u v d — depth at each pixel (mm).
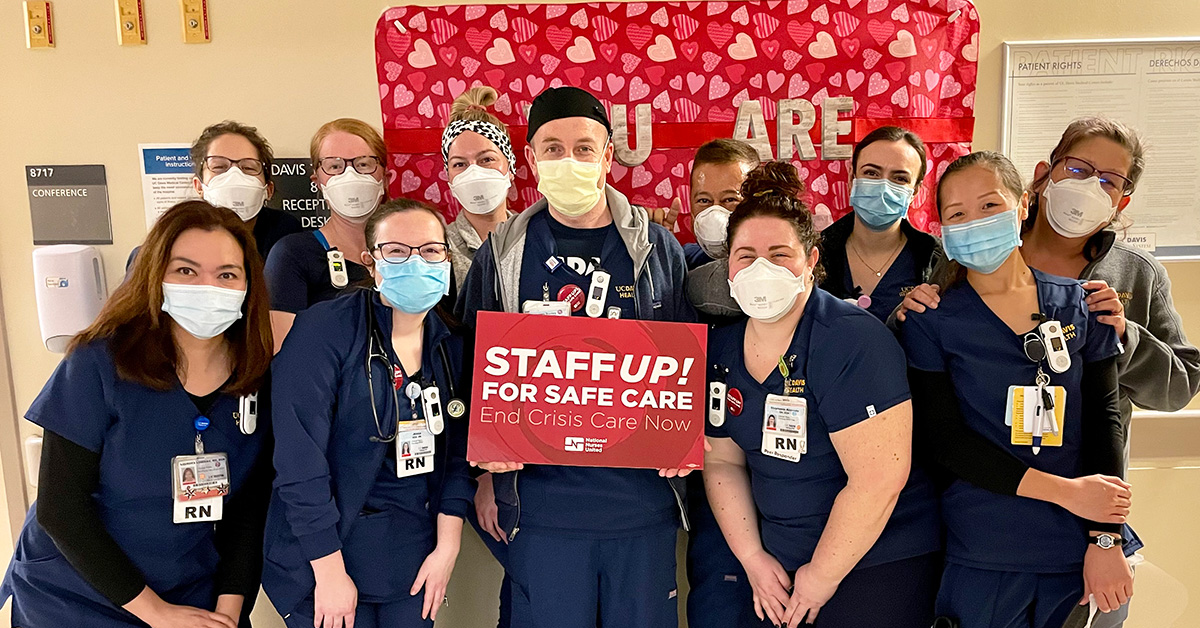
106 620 1679
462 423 1896
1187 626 2627
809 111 2475
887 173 2043
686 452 1794
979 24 2471
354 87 2512
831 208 2516
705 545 2062
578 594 1805
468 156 2248
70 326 2498
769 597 1819
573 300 1871
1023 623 1723
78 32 2500
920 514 1797
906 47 2453
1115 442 1648
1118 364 1782
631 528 1810
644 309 1870
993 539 1697
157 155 2539
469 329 1968
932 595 1810
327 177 2252
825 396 1685
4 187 2561
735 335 1833
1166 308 1977
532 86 2486
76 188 2553
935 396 1737
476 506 2094
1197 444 2561
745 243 1683
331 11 2488
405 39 2480
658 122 2492
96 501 1674
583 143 1814
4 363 2590
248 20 2496
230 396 1734
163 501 1685
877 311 2117
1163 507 2590
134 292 1655
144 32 2496
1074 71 2479
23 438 2639
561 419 1799
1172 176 2520
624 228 1886
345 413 1736
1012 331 1689
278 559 1762
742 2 2455
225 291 1642
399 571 1786
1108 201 1825
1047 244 1992
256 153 2299
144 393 1651
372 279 2248
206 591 1798
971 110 2496
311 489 1671
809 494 1753
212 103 2525
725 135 2492
